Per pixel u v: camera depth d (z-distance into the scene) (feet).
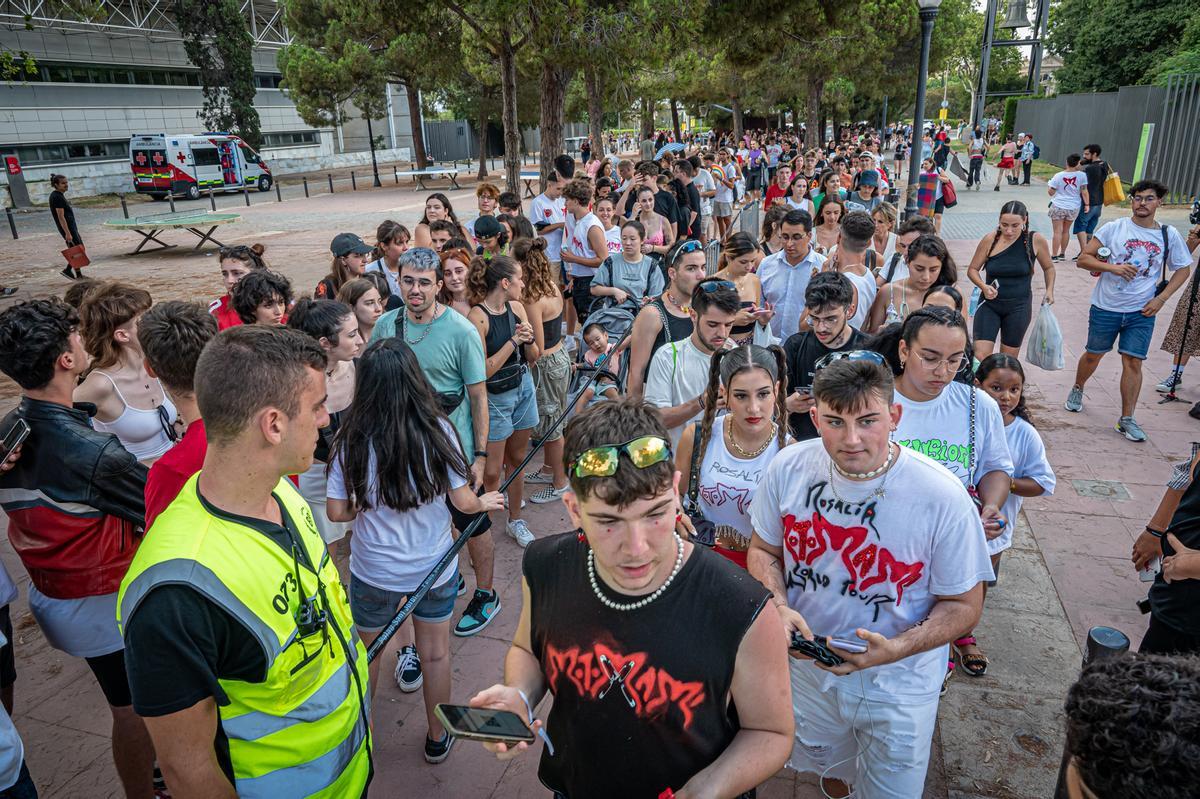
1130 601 13.47
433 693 10.17
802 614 8.03
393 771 10.33
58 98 104.73
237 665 5.55
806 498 7.66
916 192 33.68
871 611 7.61
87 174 107.24
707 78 115.24
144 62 117.70
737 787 5.16
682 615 5.24
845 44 91.09
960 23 130.11
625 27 40.52
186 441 8.18
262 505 5.95
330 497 9.89
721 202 51.85
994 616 13.15
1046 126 107.34
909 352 9.37
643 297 21.13
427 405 9.53
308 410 5.89
